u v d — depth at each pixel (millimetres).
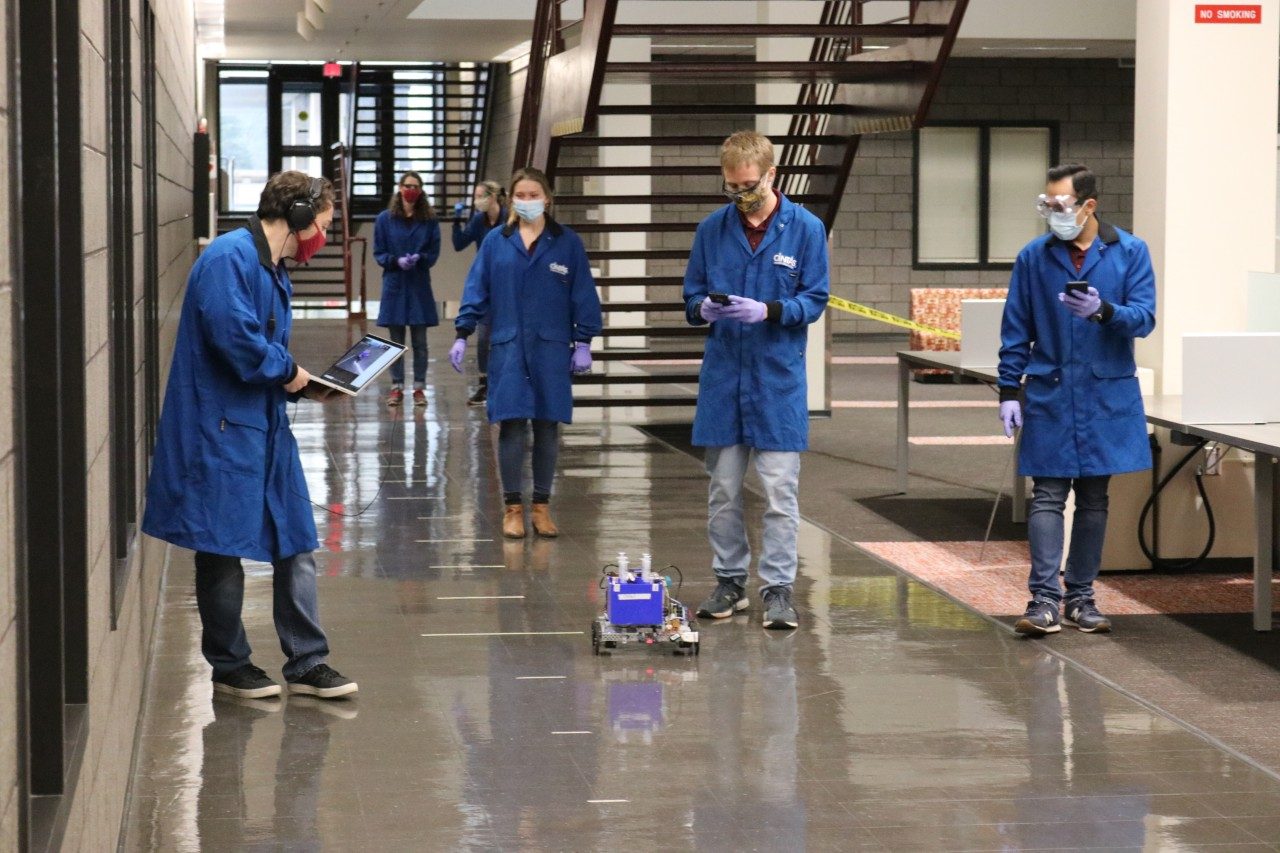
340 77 26688
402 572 6633
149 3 6008
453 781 3996
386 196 26609
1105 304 5312
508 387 7227
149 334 6316
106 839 3213
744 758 4199
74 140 2721
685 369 16141
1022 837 3637
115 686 3512
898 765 4148
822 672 5082
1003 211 22047
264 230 4449
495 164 24750
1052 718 4590
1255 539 5680
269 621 5703
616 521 7875
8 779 1840
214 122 26953
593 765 4133
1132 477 6723
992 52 20328
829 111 9914
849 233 22000
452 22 18469
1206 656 5336
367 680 4957
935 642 5492
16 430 1953
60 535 2391
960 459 10352
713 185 21469
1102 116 21844
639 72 8945
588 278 7273
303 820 3713
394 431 11242
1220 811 3818
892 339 22125
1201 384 5738
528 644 5434
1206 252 7145
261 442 4480
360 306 24016
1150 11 7207
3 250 1852
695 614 5848
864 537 7574
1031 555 5660
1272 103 7145
